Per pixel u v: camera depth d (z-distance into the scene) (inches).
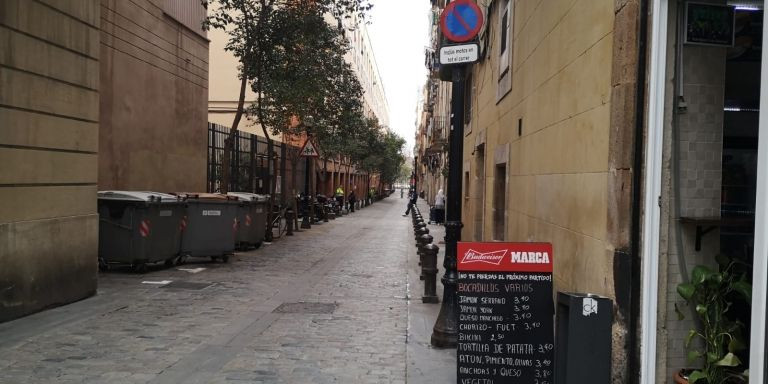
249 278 416.8
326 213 1107.3
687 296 158.2
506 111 366.6
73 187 317.7
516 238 320.2
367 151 1600.6
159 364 216.1
